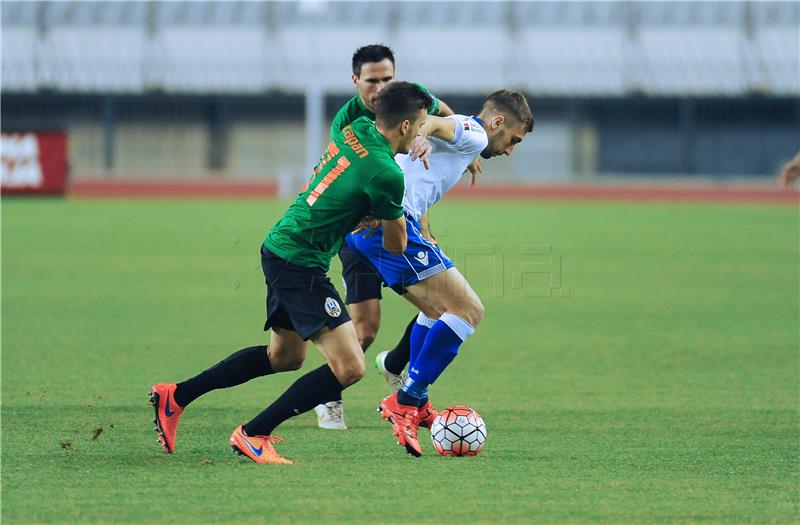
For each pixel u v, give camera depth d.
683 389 24.94
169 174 122.69
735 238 68.00
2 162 99.25
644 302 40.75
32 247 57.84
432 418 20.02
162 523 14.36
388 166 17.17
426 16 136.25
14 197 100.00
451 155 20.53
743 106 120.50
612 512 15.00
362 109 21.27
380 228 20.12
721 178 121.56
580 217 83.69
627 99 120.94
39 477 16.58
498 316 37.34
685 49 129.62
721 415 21.98
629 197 109.19
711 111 121.00
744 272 50.66
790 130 120.38
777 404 23.19
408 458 18.16
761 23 132.12
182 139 123.81
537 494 15.85
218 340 31.45
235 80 127.31
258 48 131.38
